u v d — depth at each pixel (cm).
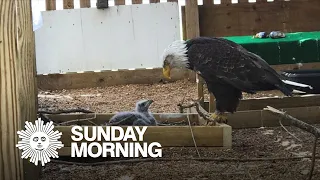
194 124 491
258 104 545
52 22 934
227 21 932
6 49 258
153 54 950
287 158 377
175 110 672
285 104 548
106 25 942
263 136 476
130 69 948
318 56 666
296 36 718
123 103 764
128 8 938
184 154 398
